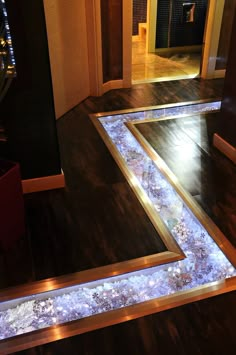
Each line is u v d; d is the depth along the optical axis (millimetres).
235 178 2256
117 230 1841
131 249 1725
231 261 1656
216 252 1728
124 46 3580
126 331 1358
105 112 3238
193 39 5223
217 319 1403
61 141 2723
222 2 3545
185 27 5070
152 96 3594
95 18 3170
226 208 1991
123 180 2252
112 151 2584
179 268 1642
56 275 1579
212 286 1537
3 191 1556
